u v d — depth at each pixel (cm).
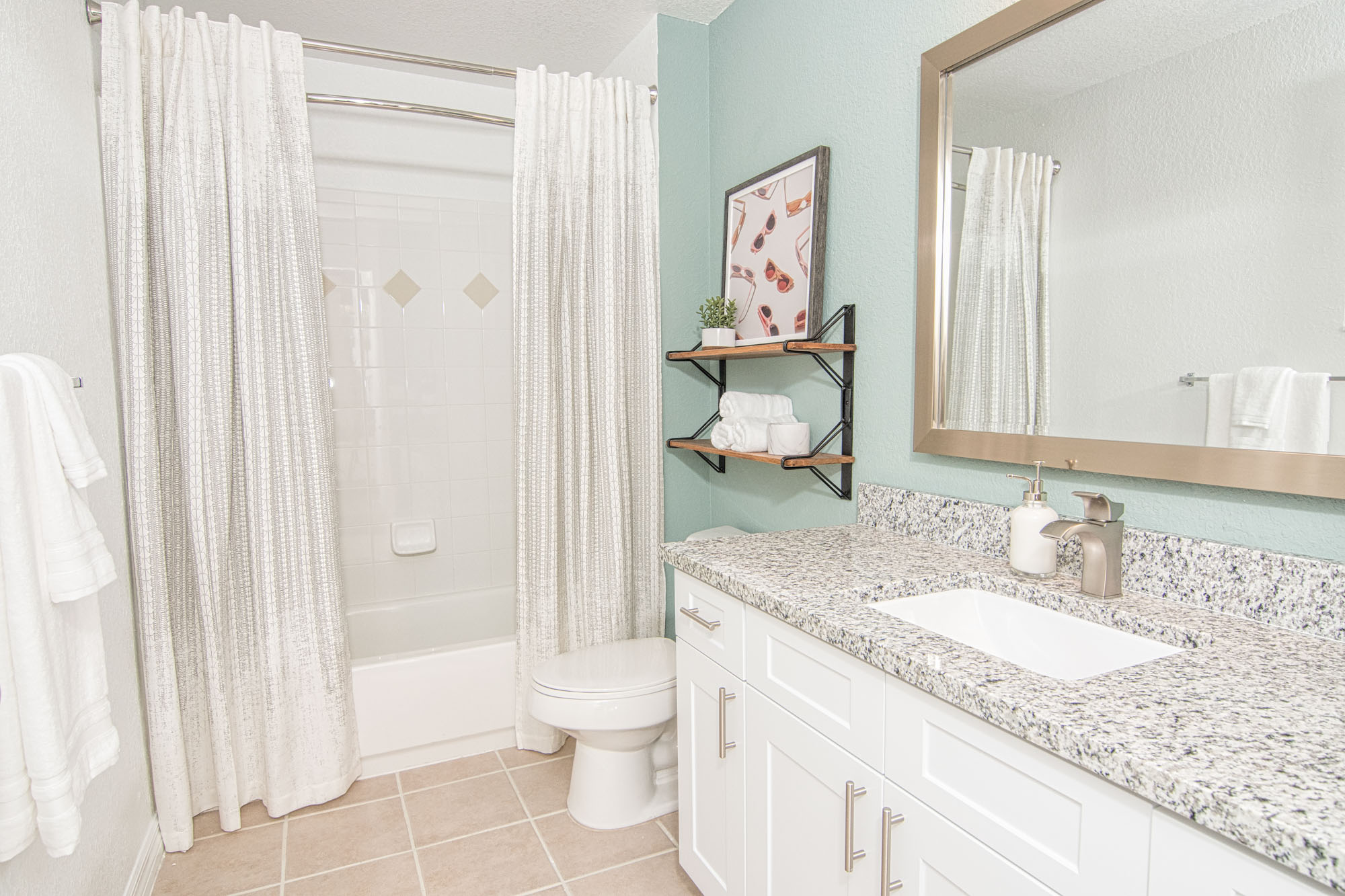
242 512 198
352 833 191
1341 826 54
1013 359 138
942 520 155
